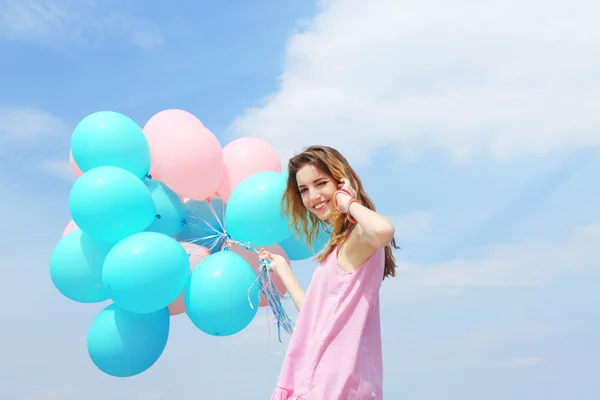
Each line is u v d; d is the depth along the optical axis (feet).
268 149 12.58
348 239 5.84
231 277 10.74
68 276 11.29
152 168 11.89
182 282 10.71
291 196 6.98
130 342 11.09
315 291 6.11
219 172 11.57
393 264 6.32
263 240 10.91
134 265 10.16
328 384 5.51
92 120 11.45
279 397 5.95
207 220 12.09
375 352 5.81
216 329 10.85
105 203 10.43
